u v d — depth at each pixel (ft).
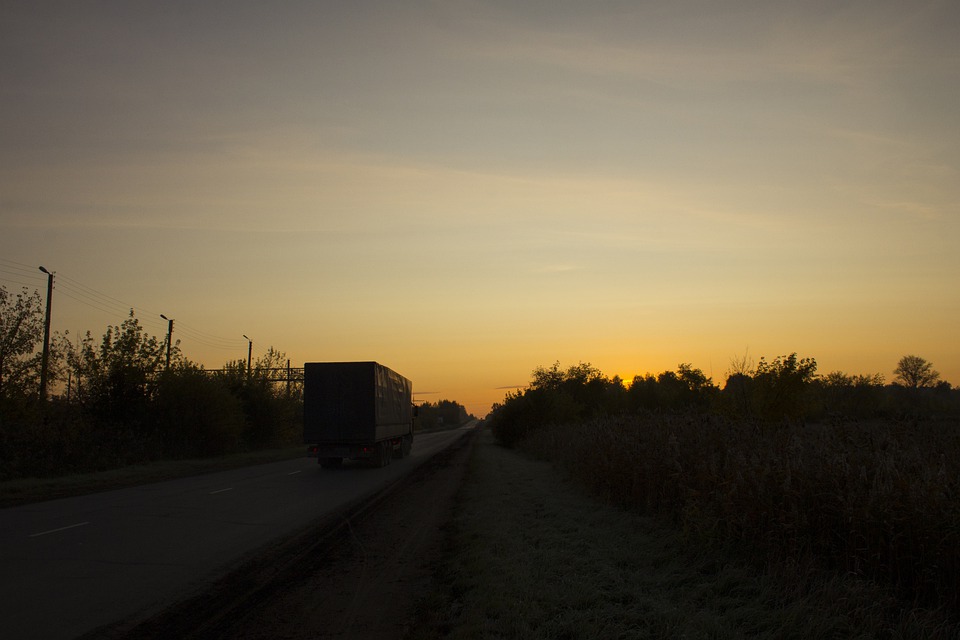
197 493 60.08
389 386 104.73
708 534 28.58
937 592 20.30
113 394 104.94
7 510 47.73
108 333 107.45
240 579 27.22
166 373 111.86
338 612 22.74
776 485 26.81
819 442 29.22
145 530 38.52
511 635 19.29
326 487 66.85
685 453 37.83
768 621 19.65
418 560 31.81
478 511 46.96
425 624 21.26
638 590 23.65
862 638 17.88
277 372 165.27
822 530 24.62
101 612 21.75
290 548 34.19
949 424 35.01
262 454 124.67
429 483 71.87
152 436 104.58
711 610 21.33
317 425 91.35
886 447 27.55
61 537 35.94
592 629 19.10
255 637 19.97
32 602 22.80
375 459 95.96
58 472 76.79
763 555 26.23
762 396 58.95
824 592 21.29
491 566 27.96
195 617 21.74
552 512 43.45
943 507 21.11
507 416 158.92
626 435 48.24
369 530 40.73
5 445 74.18
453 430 435.12
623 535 34.88
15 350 84.84
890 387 87.40
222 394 118.32
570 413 152.76
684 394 153.69
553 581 25.32
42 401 87.35
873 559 22.44
